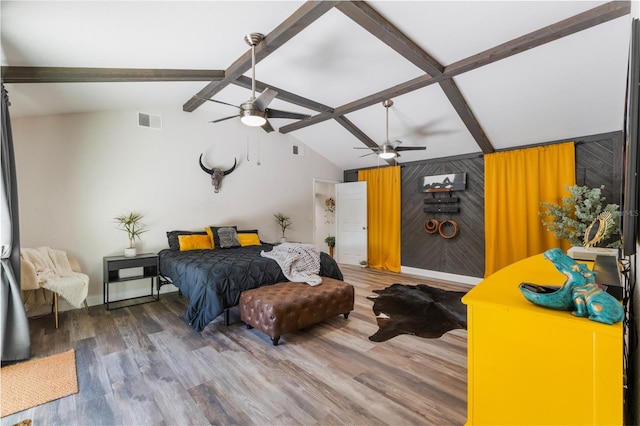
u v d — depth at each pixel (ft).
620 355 2.98
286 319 9.04
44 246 11.53
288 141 20.66
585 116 12.25
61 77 8.98
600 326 3.05
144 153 14.26
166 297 13.89
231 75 11.30
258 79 12.33
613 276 4.66
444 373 7.44
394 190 20.38
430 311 12.00
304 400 6.39
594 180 13.28
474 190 17.01
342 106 15.02
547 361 3.40
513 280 5.15
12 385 6.83
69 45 7.72
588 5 7.68
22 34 6.82
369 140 18.07
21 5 5.83
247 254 13.20
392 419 5.83
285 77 12.16
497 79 11.21
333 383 7.00
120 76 9.81
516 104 12.37
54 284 9.89
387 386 6.89
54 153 11.85
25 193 11.24
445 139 16.34
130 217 13.67
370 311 12.00
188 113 15.78
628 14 7.50
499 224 15.65
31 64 8.34
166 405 6.22
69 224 12.18
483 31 8.85
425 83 11.75
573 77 10.39
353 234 22.36
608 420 3.05
